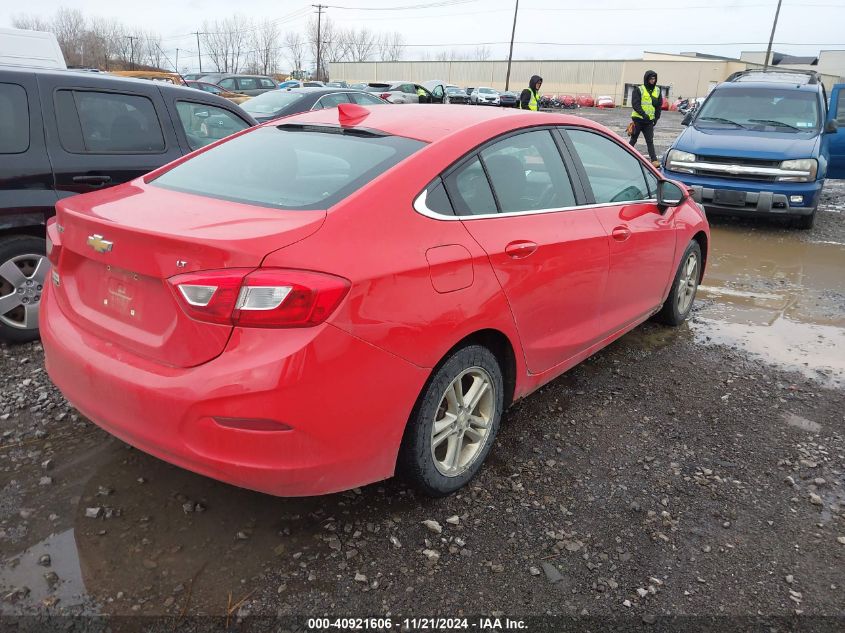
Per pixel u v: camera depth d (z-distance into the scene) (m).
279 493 2.27
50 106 4.28
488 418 2.96
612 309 3.83
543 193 3.24
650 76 12.52
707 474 3.10
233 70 93.69
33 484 2.81
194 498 2.76
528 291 2.97
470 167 2.84
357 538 2.56
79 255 2.55
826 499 2.94
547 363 3.33
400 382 2.39
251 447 2.14
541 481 2.99
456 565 2.45
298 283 2.08
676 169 8.70
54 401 3.53
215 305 2.08
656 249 4.15
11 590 2.24
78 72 4.64
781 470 3.15
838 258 7.29
